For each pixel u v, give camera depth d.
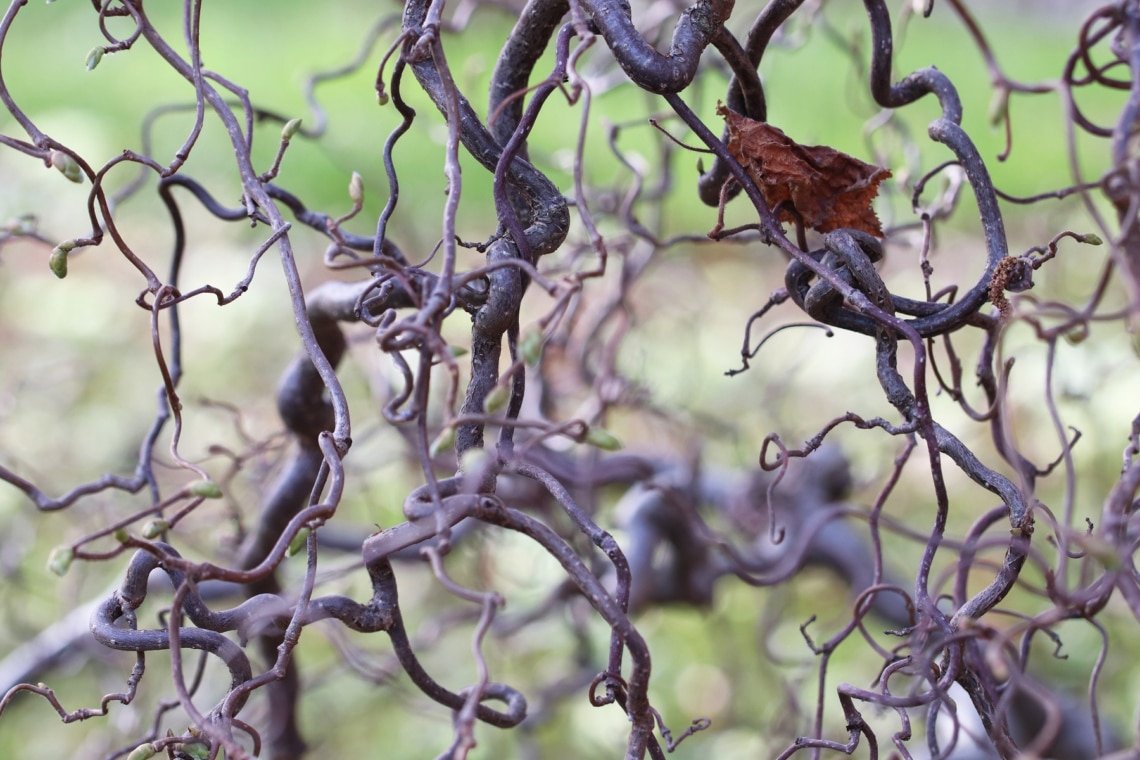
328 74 2.43
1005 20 7.41
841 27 4.57
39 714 3.19
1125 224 2.12
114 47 2.21
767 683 3.29
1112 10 2.13
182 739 2.17
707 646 3.61
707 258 4.86
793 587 3.31
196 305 4.65
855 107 2.47
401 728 3.22
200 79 2.21
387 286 2.24
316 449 2.31
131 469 3.36
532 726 2.74
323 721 3.20
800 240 2.20
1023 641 2.21
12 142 2.20
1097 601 2.18
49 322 4.45
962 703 2.46
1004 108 2.15
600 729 3.11
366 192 4.04
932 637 2.29
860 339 4.18
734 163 2.18
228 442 3.54
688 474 2.73
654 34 2.50
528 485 2.52
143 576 2.18
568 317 2.47
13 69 6.94
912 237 2.40
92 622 2.18
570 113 5.28
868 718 2.92
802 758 2.61
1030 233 3.98
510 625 2.87
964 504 3.72
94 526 2.92
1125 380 3.20
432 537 2.16
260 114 2.35
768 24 2.20
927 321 2.18
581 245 2.42
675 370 3.76
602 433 2.12
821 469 2.86
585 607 2.75
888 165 2.44
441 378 2.67
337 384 2.19
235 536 2.38
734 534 3.10
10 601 3.00
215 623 2.18
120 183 5.38
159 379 4.39
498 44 4.44
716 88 3.95
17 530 3.11
